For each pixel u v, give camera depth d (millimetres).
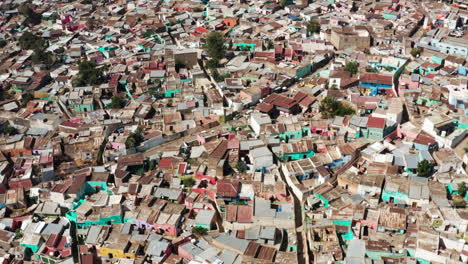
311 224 93062
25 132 131875
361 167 108062
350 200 97875
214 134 122125
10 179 110875
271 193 100000
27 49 184500
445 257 80500
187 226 95250
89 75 153125
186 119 133250
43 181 112312
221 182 102312
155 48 177875
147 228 95625
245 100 137250
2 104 145625
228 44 176500
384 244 85438
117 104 140875
